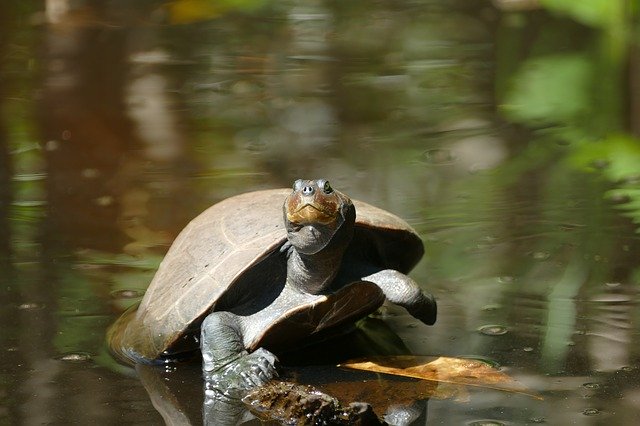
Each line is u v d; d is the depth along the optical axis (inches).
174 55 719.7
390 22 803.4
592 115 569.6
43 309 341.7
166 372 295.9
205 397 274.4
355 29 786.2
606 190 454.0
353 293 295.4
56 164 518.3
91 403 269.7
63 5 836.0
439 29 776.3
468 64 683.4
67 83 656.4
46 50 731.4
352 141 541.0
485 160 506.0
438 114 585.0
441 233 406.0
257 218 324.8
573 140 530.3
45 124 579.8
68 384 283.1
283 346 308.8
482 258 375.9
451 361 287.6
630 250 375.6
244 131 562.3
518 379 272.1
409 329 320.5
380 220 321.1
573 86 621.6
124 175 497.7
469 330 311.3
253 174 492.1
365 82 650.8
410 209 438.0
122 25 794.8
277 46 742.5
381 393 269.0
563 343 296.5
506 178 477.7
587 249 379.6
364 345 310.5
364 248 326.0
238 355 294.5
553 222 413.4
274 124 574.6
